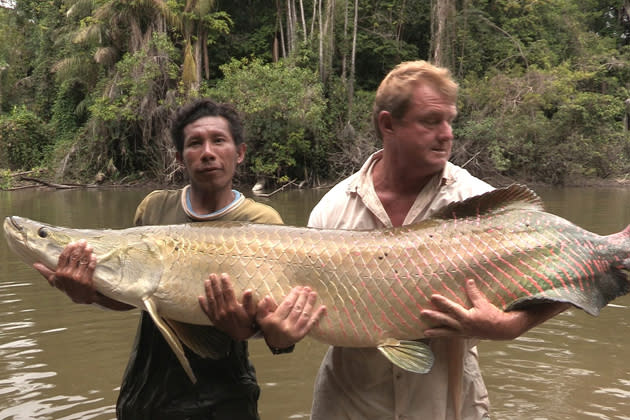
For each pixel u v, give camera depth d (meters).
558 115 29.53
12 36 39.84
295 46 30.42
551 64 33.78
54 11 35.97
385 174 2.88
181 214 3.12
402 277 2.60
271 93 25.84
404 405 2.80
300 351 5.45
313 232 2.71
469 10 32.66
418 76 2.61
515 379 4.71
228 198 3.11
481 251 2.58
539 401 4.32
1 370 4.84
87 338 5.62
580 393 4.43
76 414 4.09
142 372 3.02
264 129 26.22
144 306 2.71
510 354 5.26
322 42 29.89
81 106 31.16
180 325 2.81
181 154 3.11
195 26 29.56
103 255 2.68
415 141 2.63
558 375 4.78
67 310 6.50
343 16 33.47
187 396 2.96
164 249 2.71
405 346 2.60
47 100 36.34
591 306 2.49
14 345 5.42
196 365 2.98
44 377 4.72
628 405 4.22
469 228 2.63
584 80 32.09
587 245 2.57
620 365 4.96
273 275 2.65
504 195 2.65
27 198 21.00
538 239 2.57
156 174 27.89
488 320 2.47
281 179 26.09
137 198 20.81
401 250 2.62
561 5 38.84
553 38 37.00
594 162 29.42
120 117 27.19
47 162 31.36
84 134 29.16
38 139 32.72
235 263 2.66
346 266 2.63
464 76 31.70
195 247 2.70
